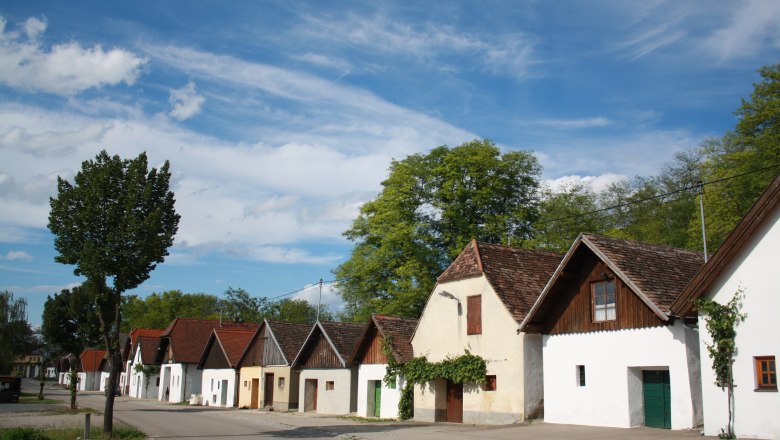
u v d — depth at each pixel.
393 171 50.53
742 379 18.88
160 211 25.59
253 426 31.39
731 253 19.41
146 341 80.88
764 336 18.55
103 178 25.02
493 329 29.05
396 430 27.23
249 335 62.09
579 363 25.08
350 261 50.97
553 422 25.81
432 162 49.59
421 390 33.16
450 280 31.88
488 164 47.53
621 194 63.31
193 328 71.50
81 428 27.48
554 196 58.91
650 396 23.27
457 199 48.06
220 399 59.22
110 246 24.75
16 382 57.78
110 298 25.23
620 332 23.75
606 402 23.84
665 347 22.19
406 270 45.69
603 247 24.52
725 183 42.53
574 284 25.88
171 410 49.09
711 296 20.00
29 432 23.42
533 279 31.14
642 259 24.80
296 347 50.47
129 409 49.59
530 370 27.34
